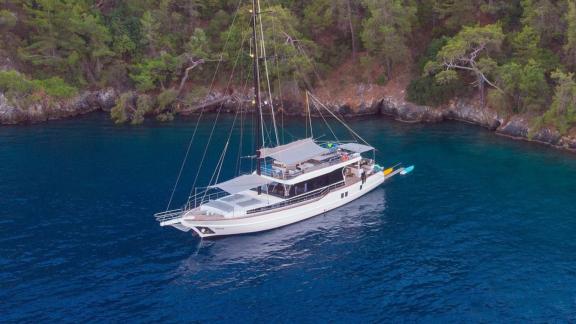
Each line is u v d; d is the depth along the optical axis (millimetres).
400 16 99875
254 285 49844
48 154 83812
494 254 53906
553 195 66500
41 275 51156
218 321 44906
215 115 106125
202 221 57094
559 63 88375
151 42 112250
